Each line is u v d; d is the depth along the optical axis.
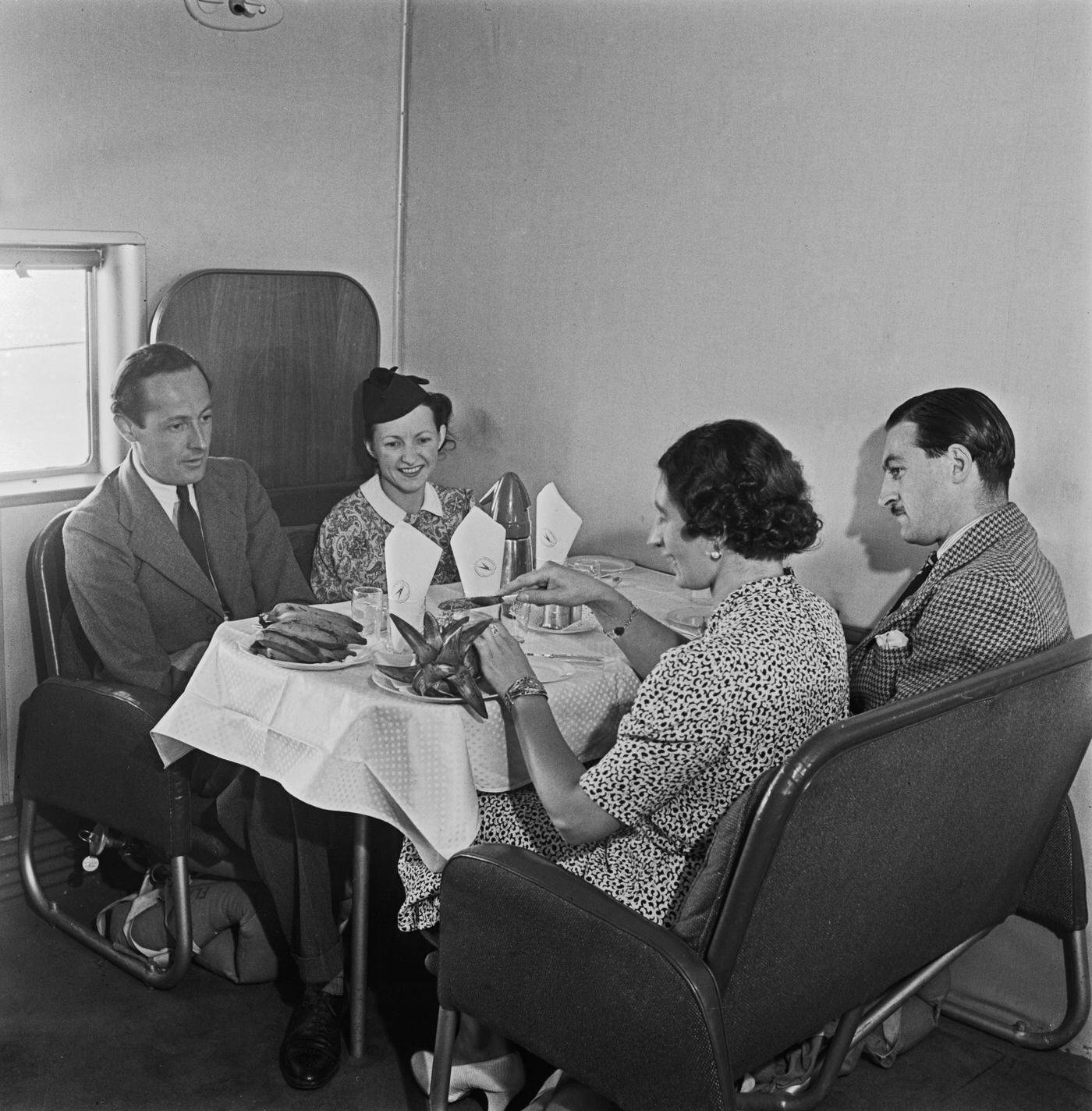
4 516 3.28
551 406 3.80
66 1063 2.63
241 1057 2.68
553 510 2.98
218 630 2.68
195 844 2.85
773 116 3.14
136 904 2.98
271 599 3.34
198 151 3.54
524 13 3.65
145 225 3.46
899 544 3.04
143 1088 2.56
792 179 3.13
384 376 3.46
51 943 3.10
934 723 1.92
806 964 1.95
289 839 2.64
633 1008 1.86
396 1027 2.80
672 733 1.94
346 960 3.00
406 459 3.44
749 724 1.93
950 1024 2.94
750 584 2.06
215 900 2.90
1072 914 2.66
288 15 3.66
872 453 3.07
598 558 3.55
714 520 2.06
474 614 2.67
